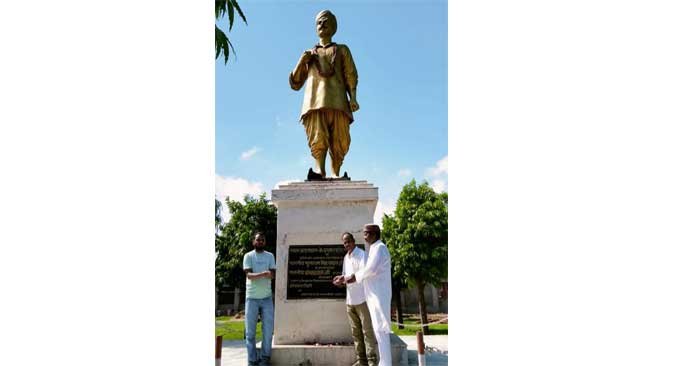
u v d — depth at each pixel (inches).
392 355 263.6
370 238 251.9
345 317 274.7
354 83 320.8
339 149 318.0
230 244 1054.4
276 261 282.7
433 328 813.2
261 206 1070.4
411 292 1243.8
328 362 261.9
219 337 239.8
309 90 315.9
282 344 271.7
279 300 277.4
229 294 1069.1
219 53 325.7
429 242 884.0
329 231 284.8
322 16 323.9
